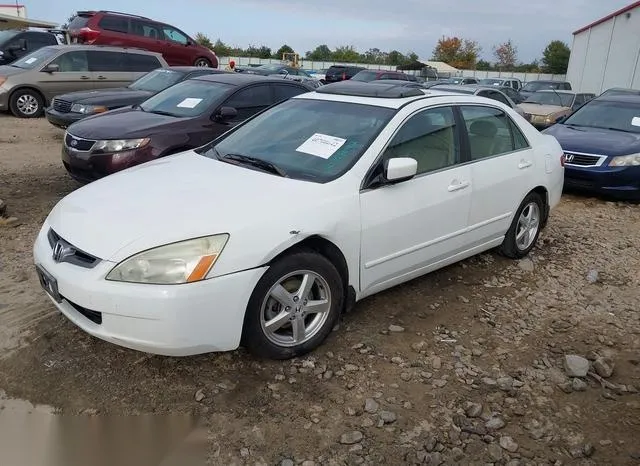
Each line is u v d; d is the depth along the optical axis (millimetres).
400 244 3947
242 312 3113
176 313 2900
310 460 2701
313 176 3732
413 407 3119
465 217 4469
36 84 13781
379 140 3891
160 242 2959
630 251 5922
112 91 10367
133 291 2887
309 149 4016
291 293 3381
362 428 2932
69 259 3129
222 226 3078
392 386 3291
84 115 9562
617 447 2900
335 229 3477
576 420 3100
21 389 3137
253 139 4406
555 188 5570
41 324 3764
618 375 3562
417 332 3924
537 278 5020
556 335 4023
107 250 2988
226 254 3020
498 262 5301
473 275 4977
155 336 2928
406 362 3541
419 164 4125
